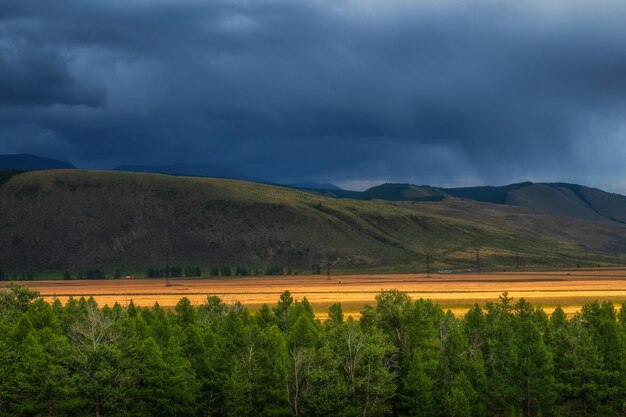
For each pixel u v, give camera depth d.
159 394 97.50
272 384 98.94
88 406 94.62
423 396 97.06
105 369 92.62
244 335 103.38
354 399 98.31
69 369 95.50
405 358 101.88
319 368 97.62
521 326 106.06
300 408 98.69
